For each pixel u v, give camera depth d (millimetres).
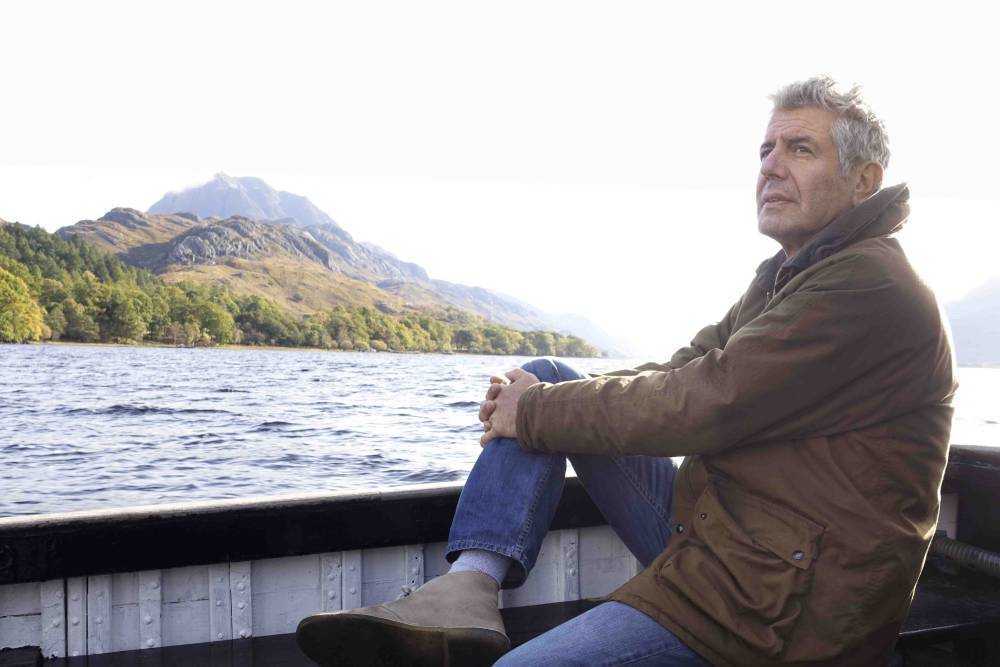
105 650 1954
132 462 19875
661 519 1741
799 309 1325
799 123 1523
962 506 2449
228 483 17062
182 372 70062
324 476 17938
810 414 1339
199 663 1903
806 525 1299
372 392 51156
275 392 49031
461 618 1419
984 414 44469
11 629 1900
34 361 76562
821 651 1250
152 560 1943
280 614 2113
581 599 2391
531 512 1620
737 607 1285
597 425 1477
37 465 19312
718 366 1369
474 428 28812
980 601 2027
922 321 1312
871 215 1415
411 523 2160
